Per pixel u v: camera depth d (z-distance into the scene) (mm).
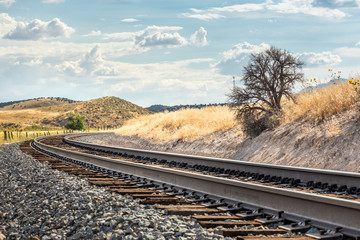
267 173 11914
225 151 21016
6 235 7289
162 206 7902
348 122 14742
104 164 16688
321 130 15477
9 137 57406
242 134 21422
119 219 6547
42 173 14422
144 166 12680
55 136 59188
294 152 15688
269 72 21000
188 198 9336
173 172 10906
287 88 20719
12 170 17312
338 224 6195
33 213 8570
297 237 5684
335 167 13258
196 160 15906
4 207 10086
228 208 7930
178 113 37469
